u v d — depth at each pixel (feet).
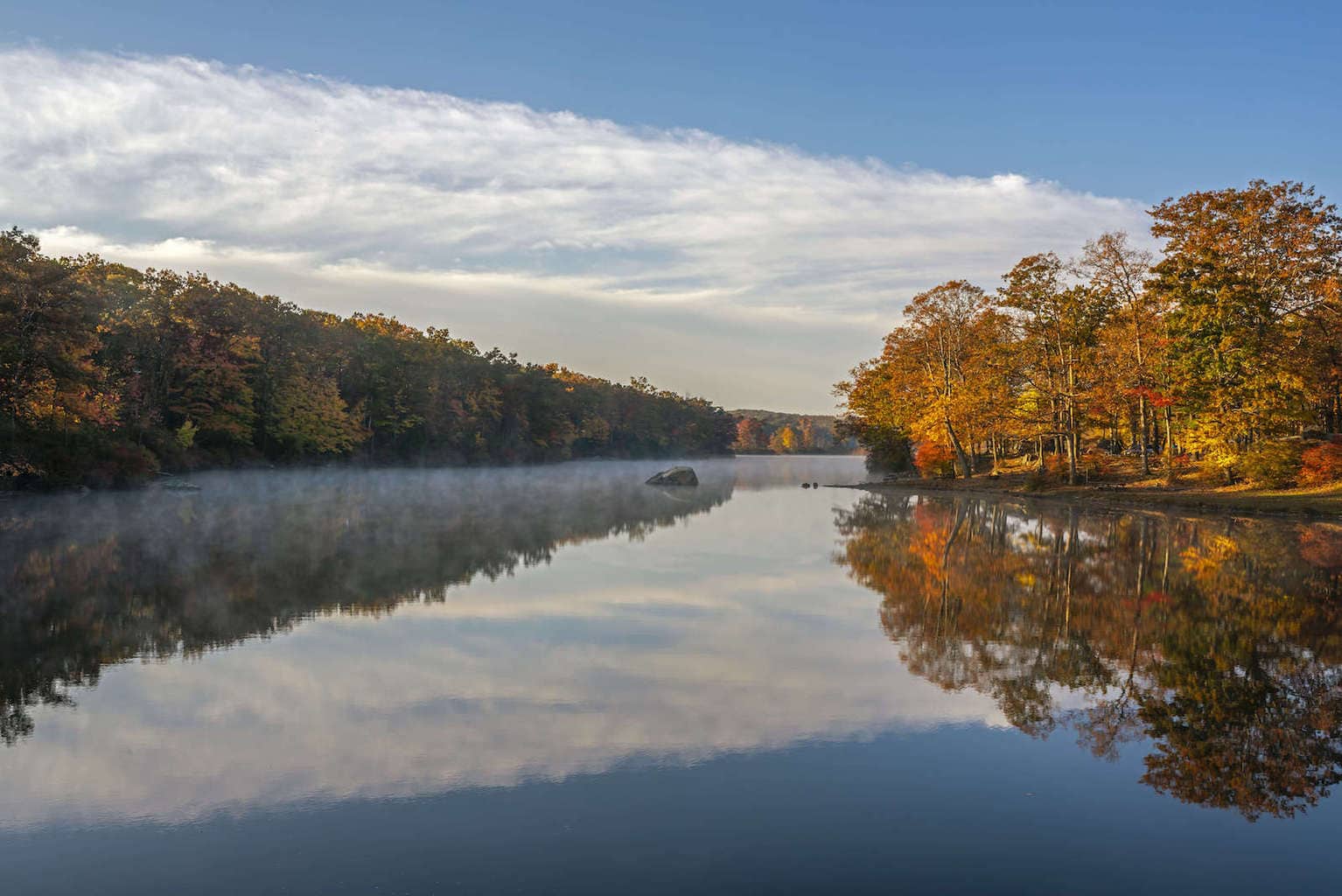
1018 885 20.62
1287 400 145.38
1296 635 48.47
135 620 51.24
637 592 61.98
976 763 28.78
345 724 32.76
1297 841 23.18
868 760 29.07
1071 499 161.38
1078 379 184.03
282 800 25.66
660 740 30.96
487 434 410.11
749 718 33.60
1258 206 147.84
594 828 23.68
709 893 20.07
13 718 33.32
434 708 34.73
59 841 23.00
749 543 93.50
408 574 69.10
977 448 266.98
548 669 40.73
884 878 20.90
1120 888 20.47
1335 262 147.64
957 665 41.91
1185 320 150.51
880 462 265.75
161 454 200.13
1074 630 49.67
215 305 235.81
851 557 81.76
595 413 555.69
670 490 208.95
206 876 21.09
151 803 25.40
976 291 204.74
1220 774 28.02
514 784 26.81
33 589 60.80
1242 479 151.64
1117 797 26.02
